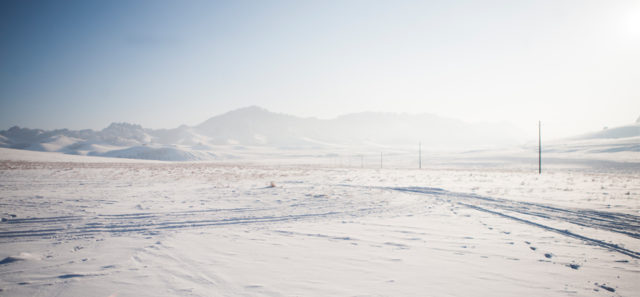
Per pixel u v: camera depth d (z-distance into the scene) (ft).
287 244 20.67
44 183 60.18
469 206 39.32
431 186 68.59
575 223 28.35
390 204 40.98
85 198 41.86
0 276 14.07
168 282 13.69
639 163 193.98
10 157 170.40
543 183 75.36
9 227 24.63
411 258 17.84
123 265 15.88
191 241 21.07
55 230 23.94
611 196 48.19
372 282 14.11
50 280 13.70
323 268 15.96
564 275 15.28
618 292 13.24
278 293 12.73
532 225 27.53
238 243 20.72
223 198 45.01
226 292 12.73
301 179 91.04
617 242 21.63
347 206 38.88
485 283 14.15
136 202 39.37
